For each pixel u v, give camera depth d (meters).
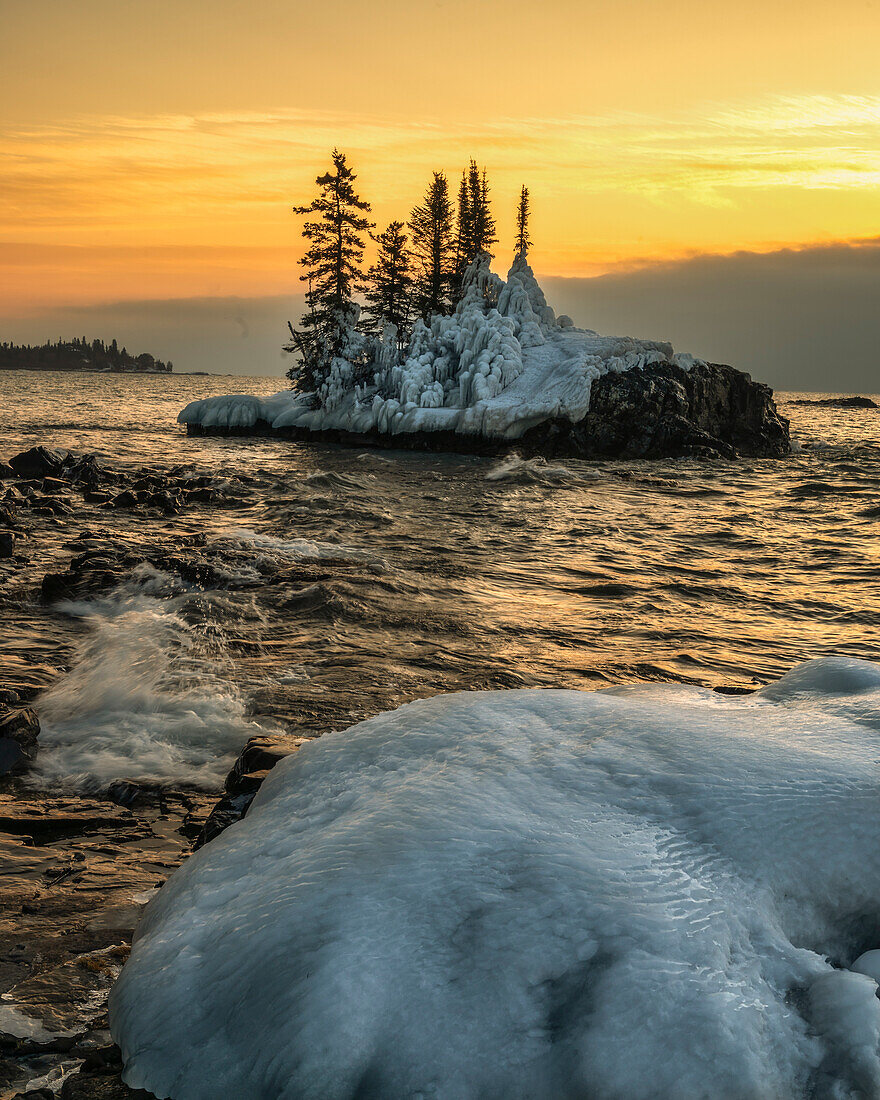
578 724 4.96
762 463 53.31
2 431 57.84
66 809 7.01
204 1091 3.11
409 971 3.18
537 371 60.12
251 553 18.92
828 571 20.92
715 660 12.71
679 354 63.62
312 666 11.43
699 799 4.08
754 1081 2.87
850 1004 3.11
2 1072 3.50
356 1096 2.98
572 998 3.11
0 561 18.56
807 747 4.53
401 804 4.09
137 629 13.07
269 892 3.70
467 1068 2.96
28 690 10.09
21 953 4.52
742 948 3.35
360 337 69.06
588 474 45.41
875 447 64.25
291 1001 3.15
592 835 3.82
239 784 6.23
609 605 16.38
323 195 69.38
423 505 31.78
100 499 28.83
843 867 3.76
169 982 3.48
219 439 62.78
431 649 12.55
